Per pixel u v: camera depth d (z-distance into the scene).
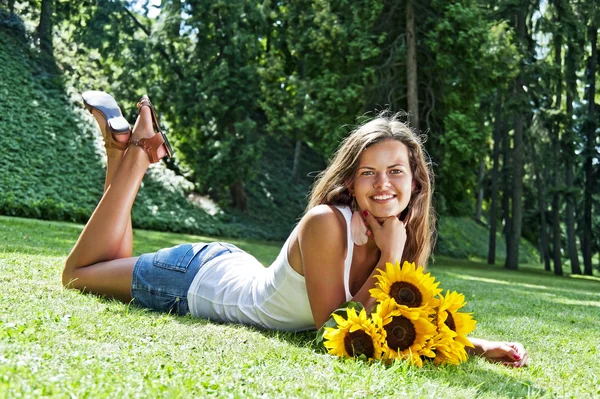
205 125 19.14
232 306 3.12
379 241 2.73
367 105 16.12
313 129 16.42
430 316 2.63
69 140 17.72
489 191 24.20
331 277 2.74
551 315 5.48
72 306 2.96
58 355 1.98
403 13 16.17
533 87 19.89
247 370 2.09
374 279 2.70
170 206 18.45
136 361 2.05
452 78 16.45
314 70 17.30
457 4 15.62
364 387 1.99
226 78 18.81
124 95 19.41
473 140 16.77
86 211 15.59
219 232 18.52
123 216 3.57
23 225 10.17
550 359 3.12
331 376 2.10
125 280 3.38
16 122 17.30
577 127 21.94
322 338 2.60
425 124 16.75
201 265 3.29
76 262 3.52
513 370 2.71
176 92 18.98
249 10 19.50
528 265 29.61
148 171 19.09
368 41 15.79
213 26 19.14
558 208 20.84
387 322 2.48
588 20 19.98
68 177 16.75
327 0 16.41
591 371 2.88
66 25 21.02
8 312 2.61
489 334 3.85
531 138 20.73
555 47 20.16
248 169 19.45
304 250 2.76
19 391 1.55
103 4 19.78
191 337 2.61
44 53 19.86
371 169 2.75
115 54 19.94
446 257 23.41
